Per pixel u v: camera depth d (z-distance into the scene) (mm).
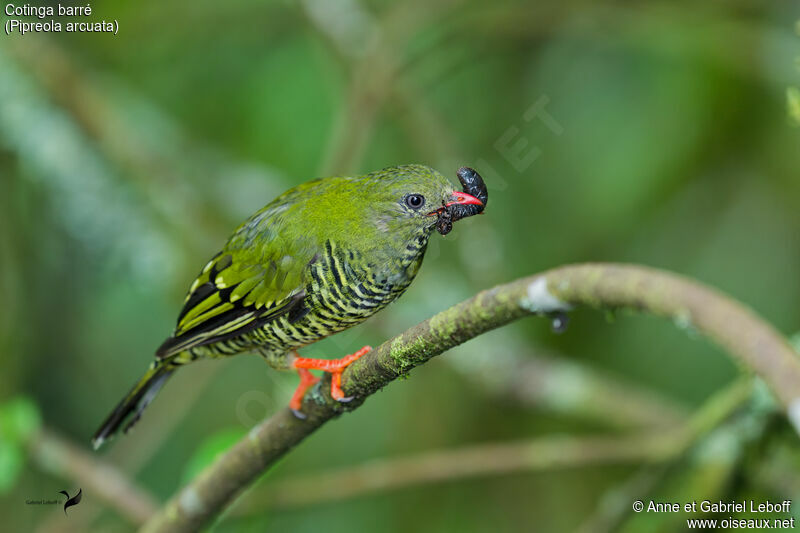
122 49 13445
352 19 12242
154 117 13227
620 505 8523
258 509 9445
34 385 11445
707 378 11844
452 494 12461
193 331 7598
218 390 12477
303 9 12289
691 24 12094
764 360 4414
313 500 9602
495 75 12773
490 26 12172
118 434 8195
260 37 13008
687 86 12000
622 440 9578
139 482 12195
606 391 10711
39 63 12164
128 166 12164
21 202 11984
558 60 12438
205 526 7219
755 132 12047
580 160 12016
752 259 11852
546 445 9641
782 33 12211
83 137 12219
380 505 12320
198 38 13242
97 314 12039
